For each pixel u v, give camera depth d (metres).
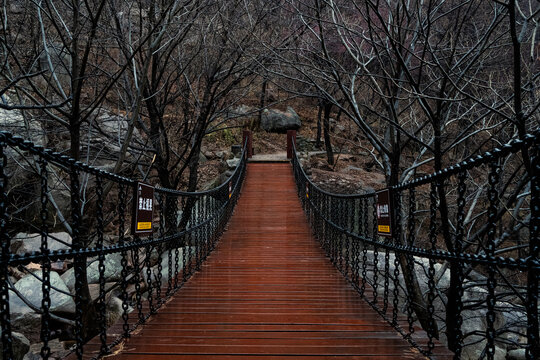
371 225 13.80
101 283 3.04
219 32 9.68
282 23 9.48
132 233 3.58
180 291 5.82
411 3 9.38
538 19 6.39
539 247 1.73
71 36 6.85
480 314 8.95
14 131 8.10
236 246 9.88
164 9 7.22
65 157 2.33
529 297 1.74
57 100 9.27
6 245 1.80
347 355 3.32
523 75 7.98
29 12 6.84
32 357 7.02
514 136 7.36
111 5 7.62
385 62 9.64
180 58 10.34
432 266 3.07
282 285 6.22
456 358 2.52
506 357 5.33
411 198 3.50
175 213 5.89
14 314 8.32
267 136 27.14
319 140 26.08
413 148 14.91
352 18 10.10
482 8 8.63
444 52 8.09
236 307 4.95
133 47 8.26
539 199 1.74
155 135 10.05
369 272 9.83
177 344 3.58
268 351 3.42
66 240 11.70
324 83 10.59
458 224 2.50
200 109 10.73
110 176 3.01
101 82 10.14
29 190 10.59
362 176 19.23
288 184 17.84
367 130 7.30
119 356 3.26
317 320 4.41
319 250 9.41
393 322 4.07
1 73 6.05
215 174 20.56
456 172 2.52
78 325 2.62
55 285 9.36
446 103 7.01
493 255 2.10
